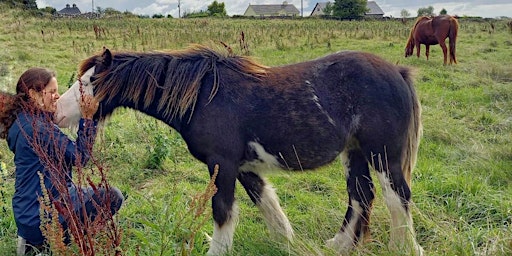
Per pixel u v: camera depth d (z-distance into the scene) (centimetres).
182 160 586
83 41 1770
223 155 338
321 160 358
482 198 444
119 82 351
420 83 1031
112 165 545
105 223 254
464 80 1063
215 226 343
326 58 363
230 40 1838
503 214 412
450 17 1382
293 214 430
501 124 711
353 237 370
